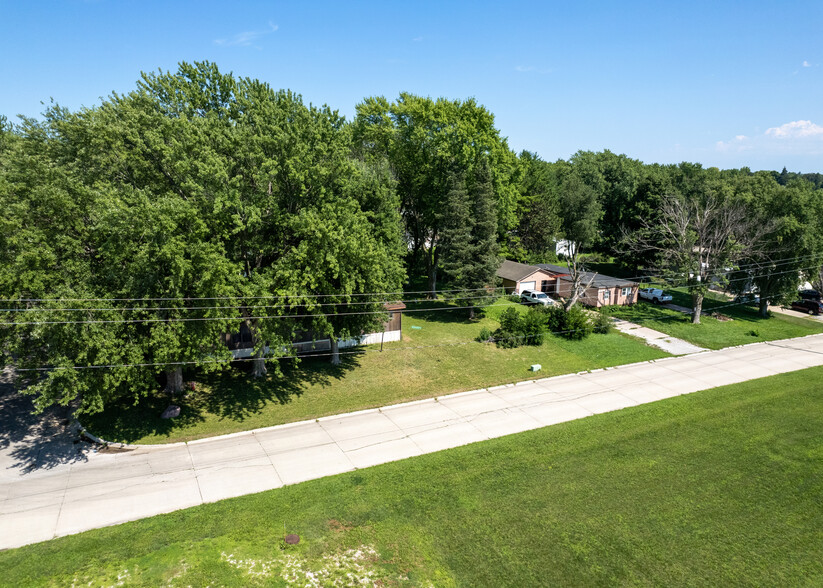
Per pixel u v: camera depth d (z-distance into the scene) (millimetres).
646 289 48906
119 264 17578
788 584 12914
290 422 21938
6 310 15406
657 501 16281
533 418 22797
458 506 15781
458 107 43469
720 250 38969
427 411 23484
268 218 22188
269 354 28516
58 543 13523
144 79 22688
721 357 32562
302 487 16672
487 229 37906
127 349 17797
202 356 19828
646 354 32844
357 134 43719
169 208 17250
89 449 19062
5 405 22359
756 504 16297
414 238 48500
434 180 42031
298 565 13031
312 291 22609
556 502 16094
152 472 17531
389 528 14672
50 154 20094
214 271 18344
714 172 91750
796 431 21578
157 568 12680
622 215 59812
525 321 34531
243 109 24219
